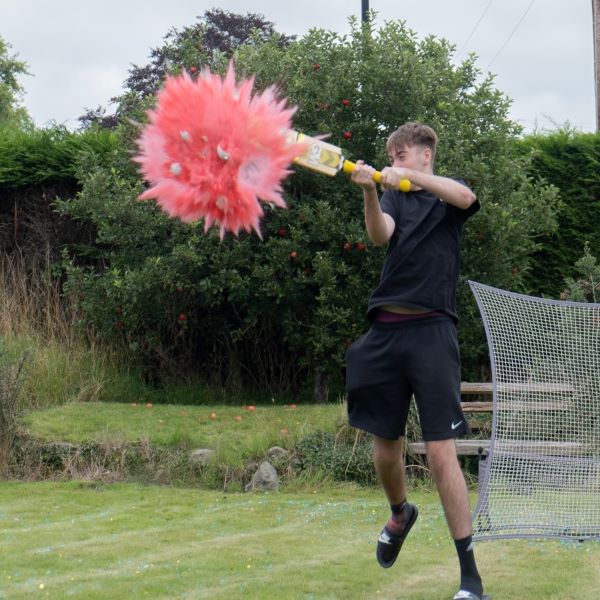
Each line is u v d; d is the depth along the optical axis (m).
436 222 5.12
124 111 13.52
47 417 11.38
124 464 10.38
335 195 12.54
